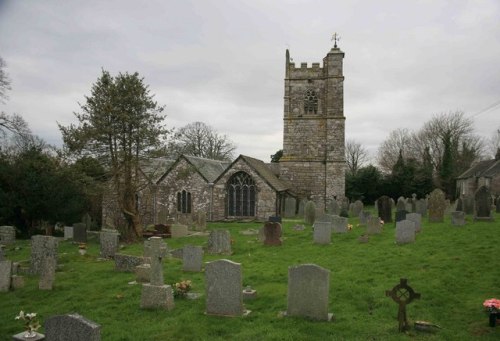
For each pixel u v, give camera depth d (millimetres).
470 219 25031
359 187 57500
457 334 9328
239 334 9539
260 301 12062
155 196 37594
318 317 10336
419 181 56969
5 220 31484
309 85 42031
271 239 21672
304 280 10492
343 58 41312
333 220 23688
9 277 14484
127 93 26141
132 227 26953
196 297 12562
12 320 11445
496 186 50781
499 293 11805
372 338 9148
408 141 77875
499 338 9055
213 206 37000
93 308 12094
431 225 23234
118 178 27234
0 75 32469
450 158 60688
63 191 31453
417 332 9477
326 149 41156
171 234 26969
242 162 36812
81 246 22297
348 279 13883
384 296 11914
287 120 42156
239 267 10820
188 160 37312
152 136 26703
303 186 41469
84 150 26656
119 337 9594
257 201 36438
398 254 16891
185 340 9375
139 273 14859
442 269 14297
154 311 11383
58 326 7684
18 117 40625
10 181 31344
